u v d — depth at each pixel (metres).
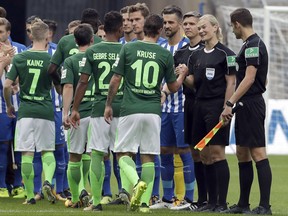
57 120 39.81
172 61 32.84
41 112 36.38
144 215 31.61
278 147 65.50
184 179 37.12
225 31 72.62
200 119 34.28
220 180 33.94
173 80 32.97
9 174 41.81
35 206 35.84
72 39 37.22
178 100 37.12
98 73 33.88
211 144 33.78
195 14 36.16
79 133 35.09
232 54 33.69
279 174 53.22
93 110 33.97
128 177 31.73
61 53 37.16
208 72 33.84
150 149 32.34
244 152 33.84
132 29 39.03
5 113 40.12
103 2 69.94
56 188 39.75
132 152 32.34
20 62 36.44
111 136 34.31
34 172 38.84
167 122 37.31
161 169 37.44
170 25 37.44
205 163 34.66
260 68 33.22
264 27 67.25
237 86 33.66
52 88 39.94
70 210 33.97
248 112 33.22
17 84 39.38
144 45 32.53
